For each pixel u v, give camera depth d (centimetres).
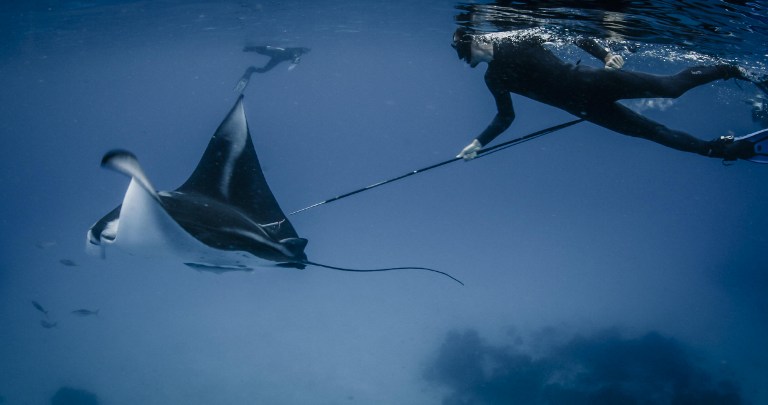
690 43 739
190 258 431
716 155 452
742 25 657
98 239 452
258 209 551
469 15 806
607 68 427
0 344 1761
